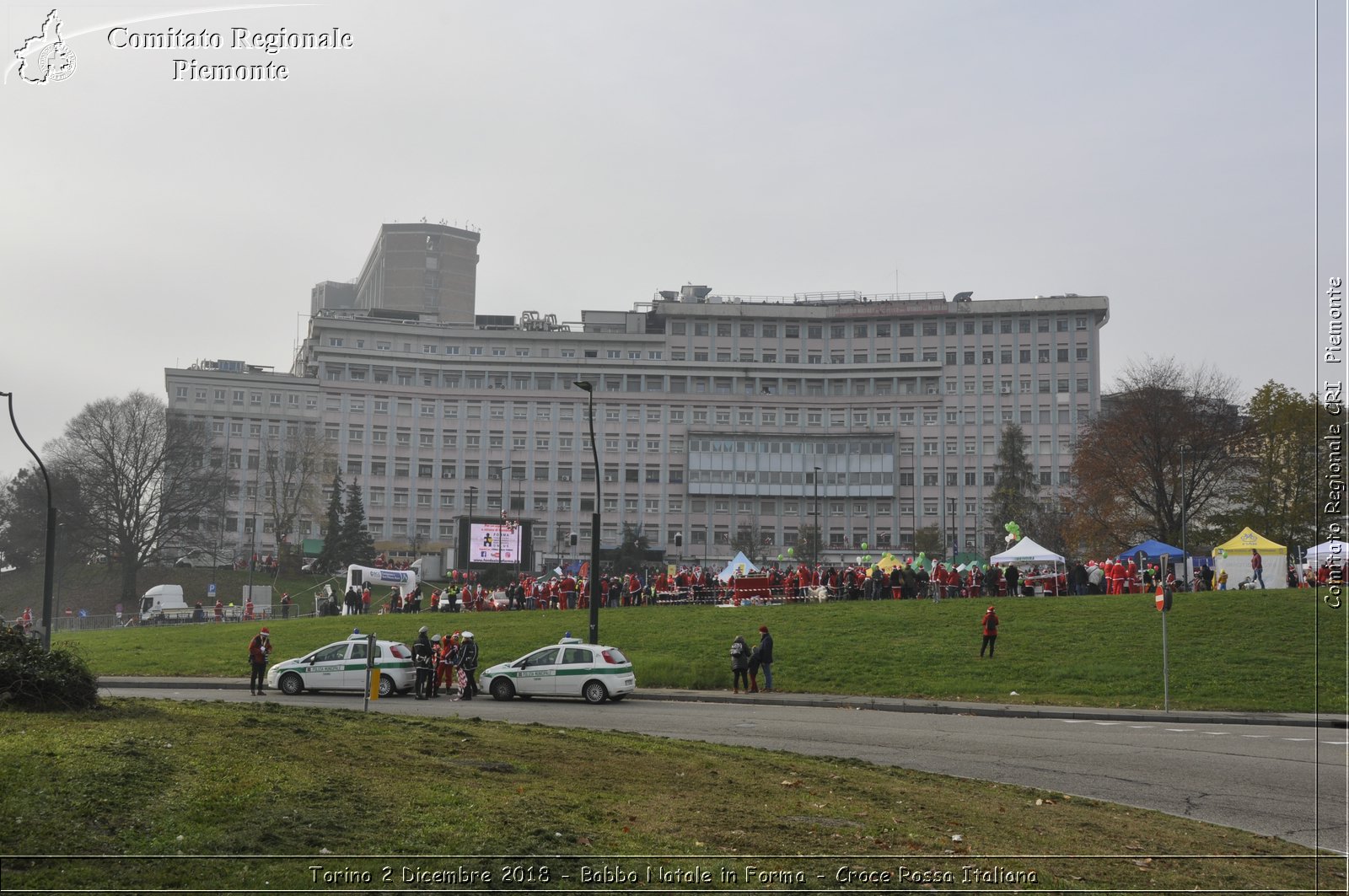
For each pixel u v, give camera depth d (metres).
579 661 32.56
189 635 52.78
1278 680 33.31
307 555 117.75
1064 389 143.50
